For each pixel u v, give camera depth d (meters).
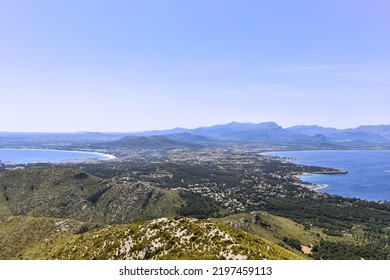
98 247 82.88
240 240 68.25
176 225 78.50
